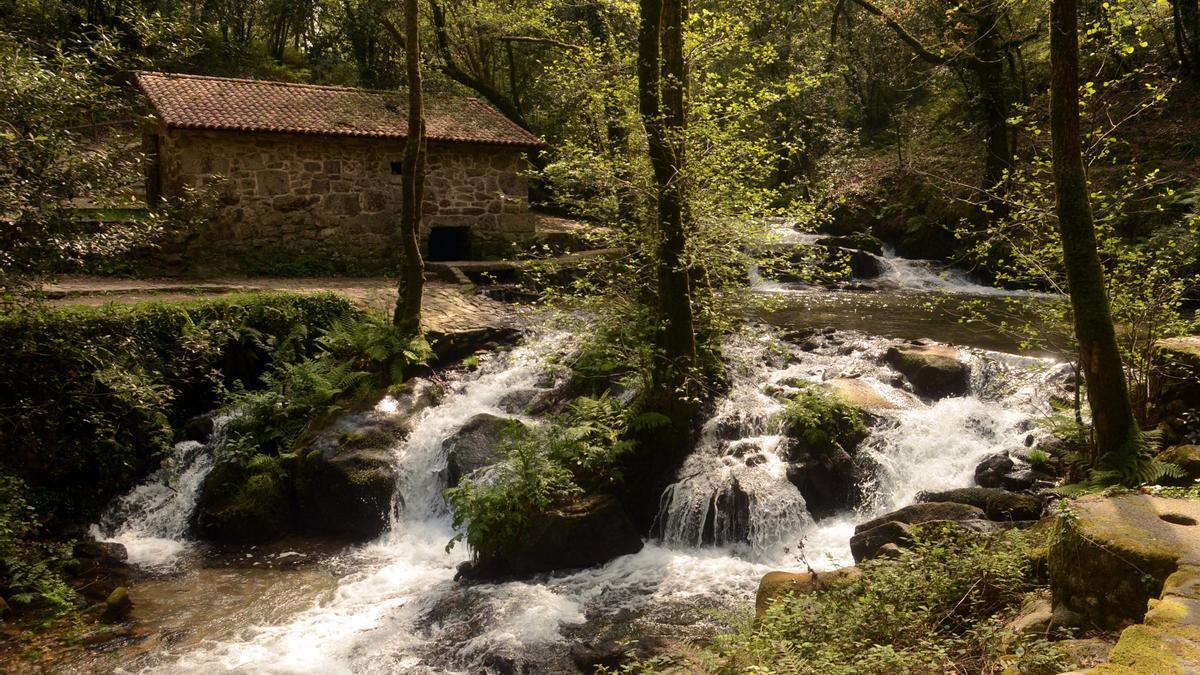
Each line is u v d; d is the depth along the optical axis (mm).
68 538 10102
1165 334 8094
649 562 9148
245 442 11273
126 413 11031
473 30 26359
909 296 19234
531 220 20891
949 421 10297
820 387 10953
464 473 10414
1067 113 6340
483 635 7637
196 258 17250
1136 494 4969
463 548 9898
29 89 8484
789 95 12242
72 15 15531
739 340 12922
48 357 10617
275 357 12773
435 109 20672
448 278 17938
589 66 12391
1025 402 10516
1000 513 8094
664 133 10023
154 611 8453
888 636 5141
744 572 8758
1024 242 8234
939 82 27859
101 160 9016
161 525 10711
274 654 7527
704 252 10523
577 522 9102
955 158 25266
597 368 11531
